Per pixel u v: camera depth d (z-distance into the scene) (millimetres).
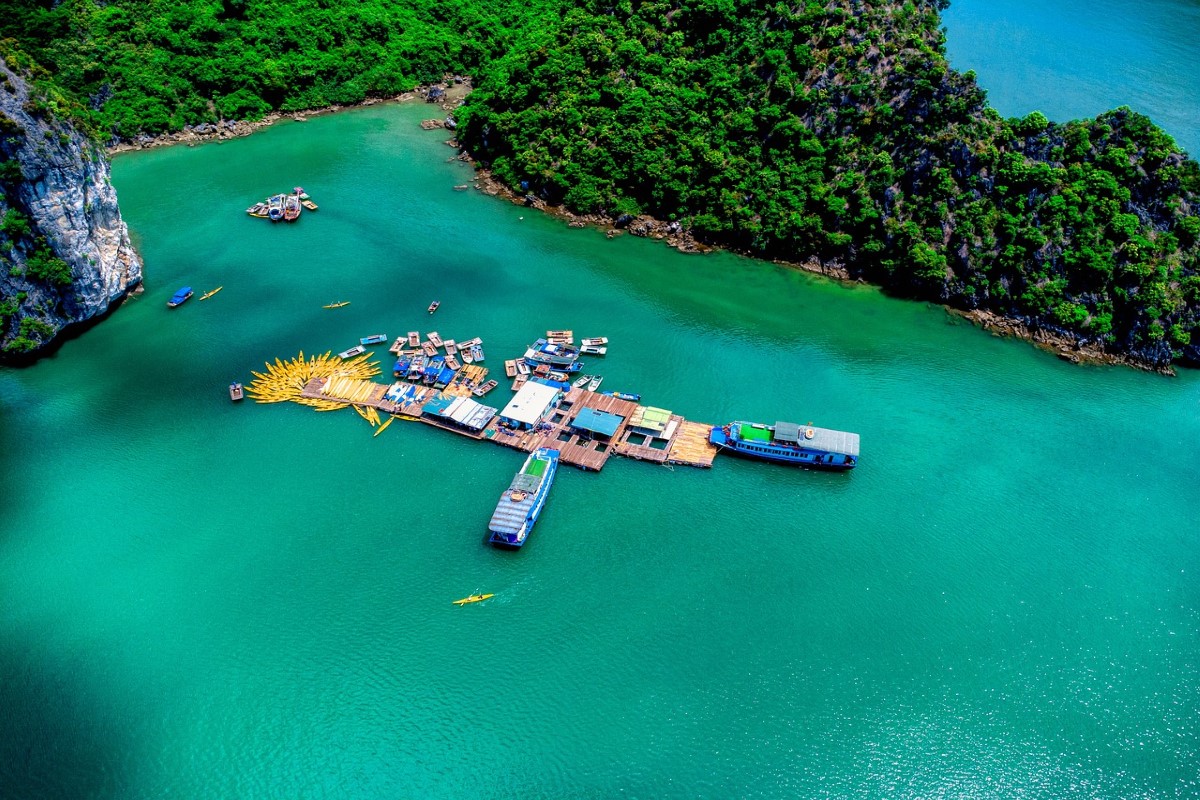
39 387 127438
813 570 101750
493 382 128125
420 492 110875
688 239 165625
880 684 90062
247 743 84438
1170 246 136625
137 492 110250
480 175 189125
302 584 99062
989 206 145875
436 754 83562
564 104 178875
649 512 108375
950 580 100938
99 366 132000
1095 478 114562
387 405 124000
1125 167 141375
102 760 83062
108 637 93375
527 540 104438
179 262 157375
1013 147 147500
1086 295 138500
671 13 185500
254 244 163375
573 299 149500
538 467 110312
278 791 80938
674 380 130000
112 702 87562
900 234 148125
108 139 188375
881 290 151625
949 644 94125
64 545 103125
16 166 124500
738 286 153000
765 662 91812
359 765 82688
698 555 103125
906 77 154750
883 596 98875
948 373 132375
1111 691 89875
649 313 145500
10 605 96500
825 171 158875
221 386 128625
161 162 190375
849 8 168875
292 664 91188
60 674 89875
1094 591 100062
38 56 191250
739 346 137500
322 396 125812
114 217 146250
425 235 167500
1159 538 106500
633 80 178625
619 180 172875
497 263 159625
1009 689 89938
